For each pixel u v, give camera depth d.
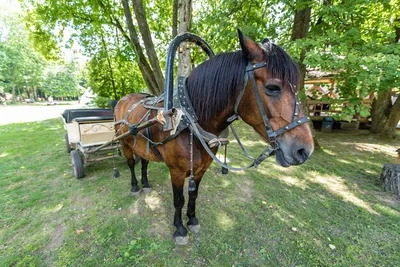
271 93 1.03
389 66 2.29
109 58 7.09
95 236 1.98
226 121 1.38
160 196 2.71
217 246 1.88
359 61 2.44
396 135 6.66
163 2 6.65
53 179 3.23
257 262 1.71
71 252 1.78
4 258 1.72
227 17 3.98
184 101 1.42
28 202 2.55
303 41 2.98
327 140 6.05
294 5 3.45
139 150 2.15
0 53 22.42
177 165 1.62
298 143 1.02
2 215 2.30
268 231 2.07
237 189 2.94
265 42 1.17
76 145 3.18
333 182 3.22
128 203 2.54
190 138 1.44
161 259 1.73
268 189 2.96
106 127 3.14
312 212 2.41
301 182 3.21
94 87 7.60
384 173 3.02
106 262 1.69
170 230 2.08
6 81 27.98
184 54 3.30
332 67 2.67
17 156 4.35
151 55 5.11
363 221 2.25
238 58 1.19
